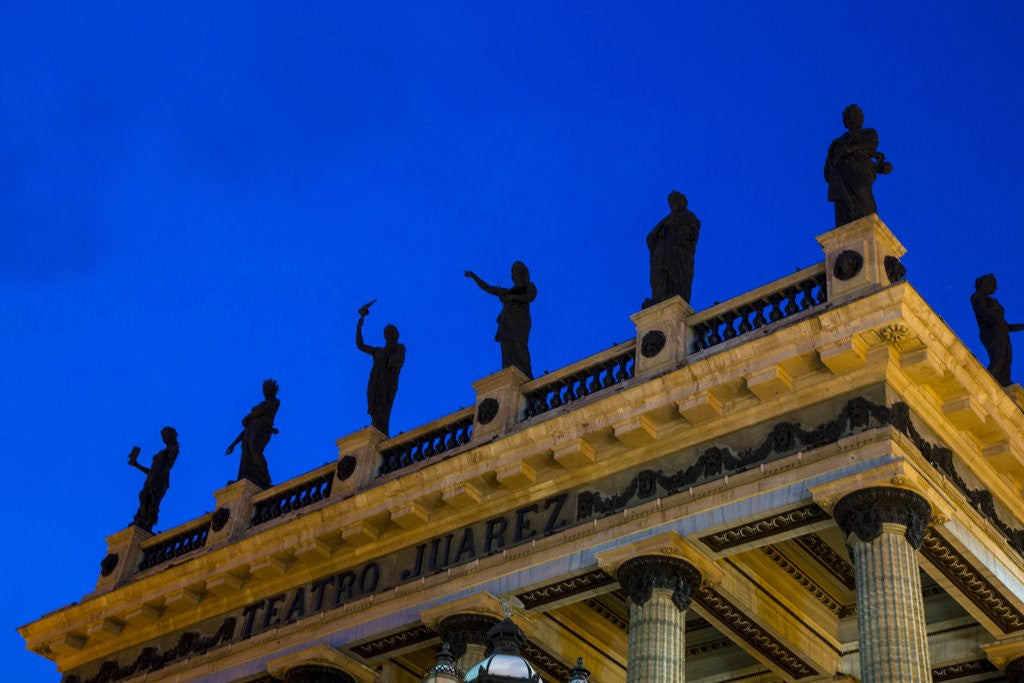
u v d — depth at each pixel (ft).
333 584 162.81
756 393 133.80
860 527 123.34
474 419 159.63
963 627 148.15
